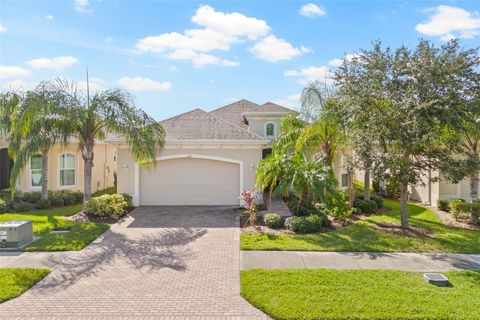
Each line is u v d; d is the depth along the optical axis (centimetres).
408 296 785
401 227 1460
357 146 1395
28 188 2166
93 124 1659
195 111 2270
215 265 1011
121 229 1433
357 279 888
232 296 805
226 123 2116
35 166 2178
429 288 833
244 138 1944
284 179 1562
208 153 1945
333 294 796
